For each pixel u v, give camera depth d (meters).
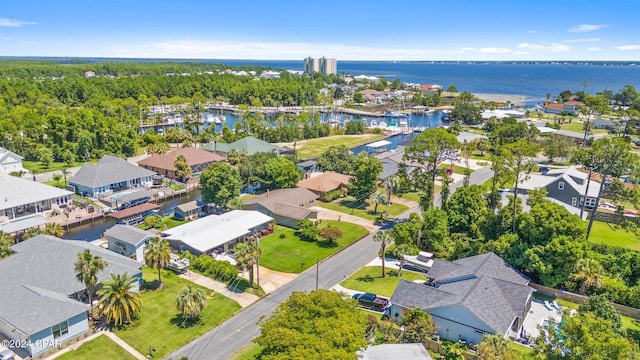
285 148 143.62
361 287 59.78
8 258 55.38
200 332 49.56
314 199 94.12
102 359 44.44
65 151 126.69
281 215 83.25
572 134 152.75
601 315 46.38
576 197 87.38
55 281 52.84
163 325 50.69
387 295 57.25
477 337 46.69
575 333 34.22
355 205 95.56
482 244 65.19
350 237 77.94
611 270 59.66
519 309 48.53
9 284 50.56
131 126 163.12
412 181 86.25
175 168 111.06
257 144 134.38
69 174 111.31
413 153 82.75
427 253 68.44
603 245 65.12
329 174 106.81
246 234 75.75
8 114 151.25
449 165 127.62
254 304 55.91
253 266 63.28
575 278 55.81
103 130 134.38
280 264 67.38
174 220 85.44
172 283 60.84
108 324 50.41
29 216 83.88
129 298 50.03
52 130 132.50
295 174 101.62
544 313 53.12
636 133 165.88
